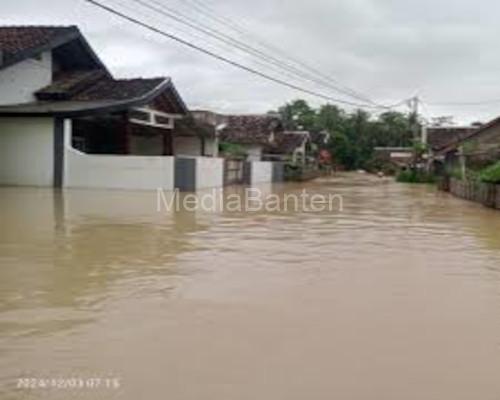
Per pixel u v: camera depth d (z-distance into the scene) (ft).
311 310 23.00
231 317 21.81
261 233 44.27
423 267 32.40
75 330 20.04
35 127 79.77
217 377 16.26
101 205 59.62
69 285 26.22
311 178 162.30
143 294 24.91
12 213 51.03
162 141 106.63
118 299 24.03
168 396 15.05
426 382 16.26
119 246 36.42
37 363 17.11
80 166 80.69
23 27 90.33
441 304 24.43
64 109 78.38
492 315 22.86
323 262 33.12
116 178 80.84
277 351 18.33
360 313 22.75
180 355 17.85
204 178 91.45
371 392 15.56
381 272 30.76
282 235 43.62
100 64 97.19
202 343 18.94
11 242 36.88
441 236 45.57
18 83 84.79
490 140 122.93
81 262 31.24
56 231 41.70
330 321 21.58
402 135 274.98
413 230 49.11
